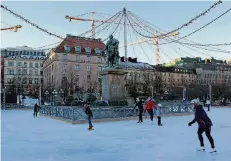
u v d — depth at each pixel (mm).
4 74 116750
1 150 11430
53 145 12477
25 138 14703
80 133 16312
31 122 24141
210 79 126812
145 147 11703
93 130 17531
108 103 24516
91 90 80812
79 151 11070
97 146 12086
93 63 92438
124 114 24125
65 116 24312
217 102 68250
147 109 22297
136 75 93688
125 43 28109
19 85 92312
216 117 28172
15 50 124250
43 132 17062
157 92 87438
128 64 95500
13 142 13430
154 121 23000
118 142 13023
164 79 110000
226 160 9250
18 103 59062
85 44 92688
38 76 120812
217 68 129500
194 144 12289
